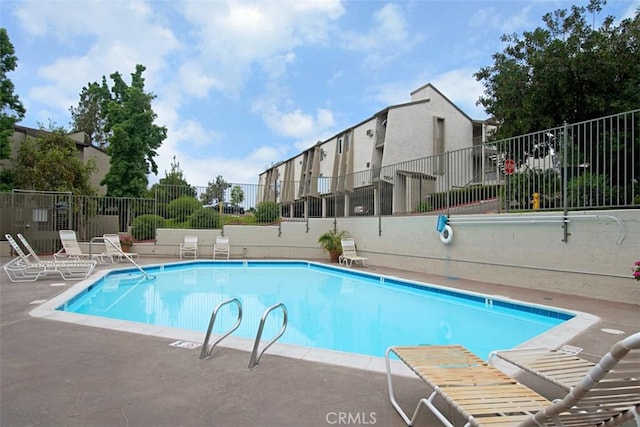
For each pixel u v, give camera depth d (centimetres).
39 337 443
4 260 1289
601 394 174
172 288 997
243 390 309
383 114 2306
